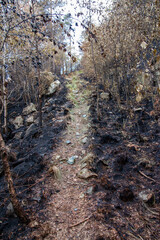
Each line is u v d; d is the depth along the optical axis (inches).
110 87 342.0
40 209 112.1
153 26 139.3
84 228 93.3
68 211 108.3
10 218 106.2
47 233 93.5
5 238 93.0
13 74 340.8
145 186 119.1
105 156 161.6
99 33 233.9
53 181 139.9
